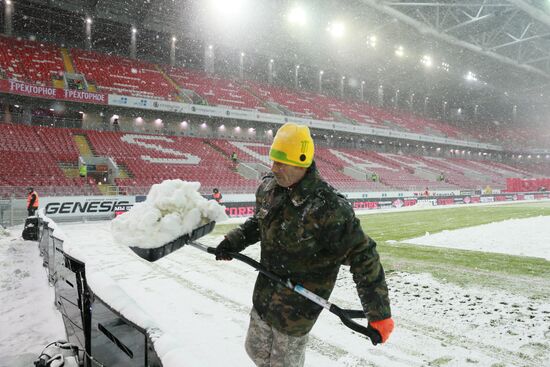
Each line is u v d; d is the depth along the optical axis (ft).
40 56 96.17
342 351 11.09
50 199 55.01
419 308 14.84
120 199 60.23
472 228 41.60
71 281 9.48
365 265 5.01
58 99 79.41
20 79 82.53
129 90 96.12
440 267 21.62
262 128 121.80
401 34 130.72
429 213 68.39
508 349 10.91
